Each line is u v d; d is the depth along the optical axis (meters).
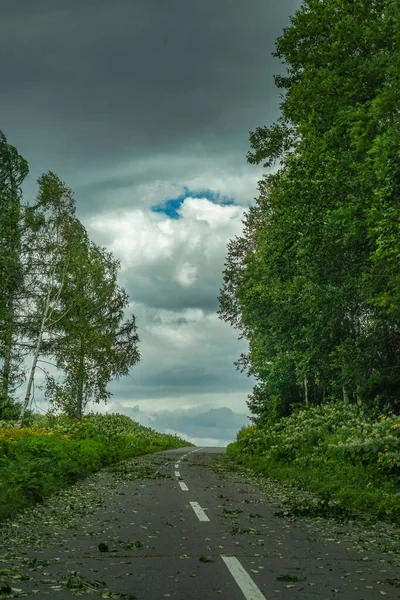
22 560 7.09
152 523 10.01
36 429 28.94
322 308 24.02
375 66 19.75
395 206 17.31
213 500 13.38
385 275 20.56
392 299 19.20
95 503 12.56
